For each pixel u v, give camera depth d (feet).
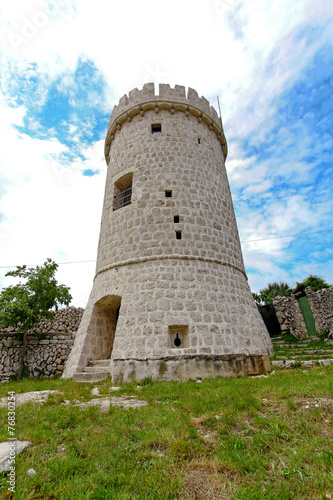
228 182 53.88
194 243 38.78
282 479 9.09
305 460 10.03
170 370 28.89
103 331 40.91
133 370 29.53
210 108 55.83
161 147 45.83
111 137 55.57
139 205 41.47
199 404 17.15
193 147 47.57
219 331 32.94
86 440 12.55
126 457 11.00
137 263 37.65
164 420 14.49
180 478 9.36
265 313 70.18
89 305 41.83
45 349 51.19
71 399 21.33
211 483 9.15
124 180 47.88
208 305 34.32
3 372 46.03
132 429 13.67
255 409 15.44
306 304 58.03
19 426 14.78
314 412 13.89
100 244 46.88
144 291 34.76
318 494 8.20
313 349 40.88
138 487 9.00
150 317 32.63
